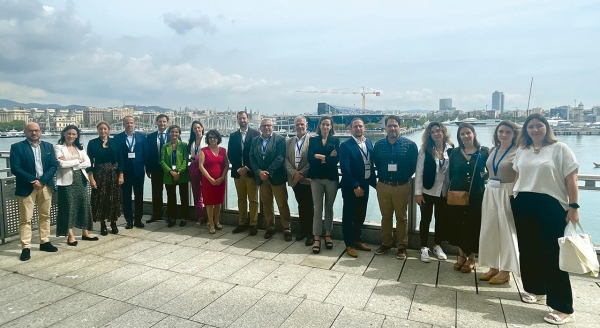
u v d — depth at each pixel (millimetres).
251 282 3674
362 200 4555
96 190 5305
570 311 2857
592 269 2701
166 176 5844
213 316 2973
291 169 4934
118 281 3701
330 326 2809
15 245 4910
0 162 6434
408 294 3398
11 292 3438
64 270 4004
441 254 4344
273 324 2842
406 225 4406
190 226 5957
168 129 6059
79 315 2992
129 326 2811
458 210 3871
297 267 4102
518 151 3291
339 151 4516
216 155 5566
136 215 5887
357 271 3982
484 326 2826
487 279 3723
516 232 3285
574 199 2879
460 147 3943
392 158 4301
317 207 4609
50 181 4652
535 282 3178
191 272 3953
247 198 5699
